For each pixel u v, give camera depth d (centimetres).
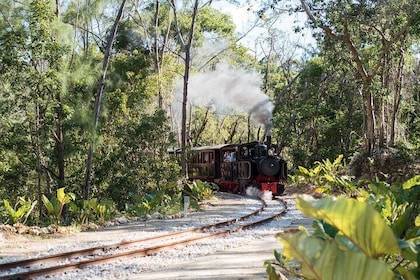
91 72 2198
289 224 1633
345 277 349
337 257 353
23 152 2125
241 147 3152
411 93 3753
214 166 3484
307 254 364
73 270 916
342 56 2984
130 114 2981
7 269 915
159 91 3112
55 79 1938
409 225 857
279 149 4494
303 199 386
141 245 1203
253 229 1515
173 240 1284
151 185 2431
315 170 3200
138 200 2150
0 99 1966
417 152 2923
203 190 2612
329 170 3131
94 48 2883
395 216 951
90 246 1173
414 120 3841
